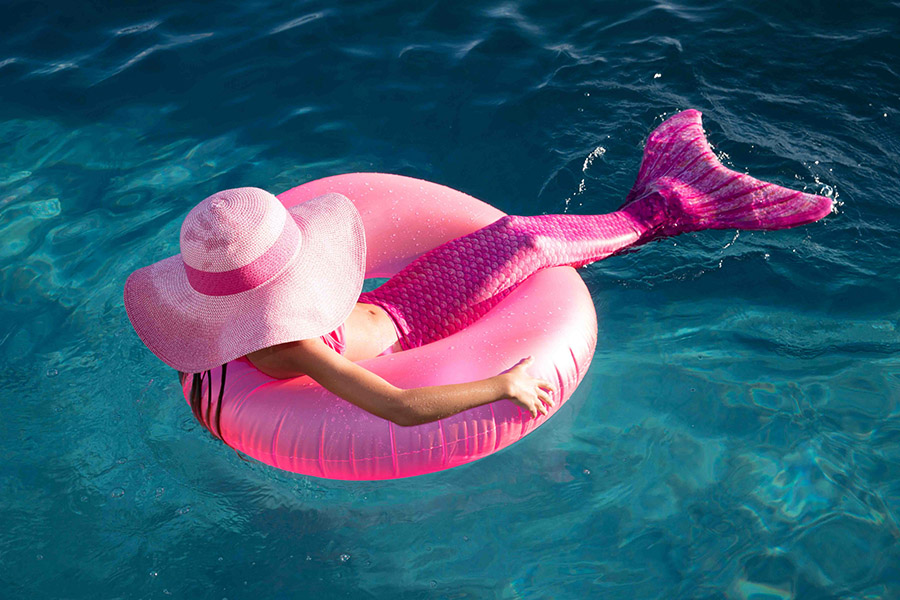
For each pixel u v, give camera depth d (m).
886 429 2.59
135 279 2.39
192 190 3.73
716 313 3.07
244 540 2.42
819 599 2.17
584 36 4.49
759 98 3.97
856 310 3.02
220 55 4.54
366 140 3.97
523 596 2.25
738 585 2.22
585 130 3.91
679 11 4.59
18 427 2.73
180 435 2.72
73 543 2.40
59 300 3.21
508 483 2.56
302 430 2.32
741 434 2.63
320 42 4.58
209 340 2.20
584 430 2.70
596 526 2.41
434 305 2.78
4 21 4.83
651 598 2.21
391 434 2.31
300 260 2.22
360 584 2.30
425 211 3.14
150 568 2.35
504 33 4.55
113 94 4.32
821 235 3.32
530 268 2.89
